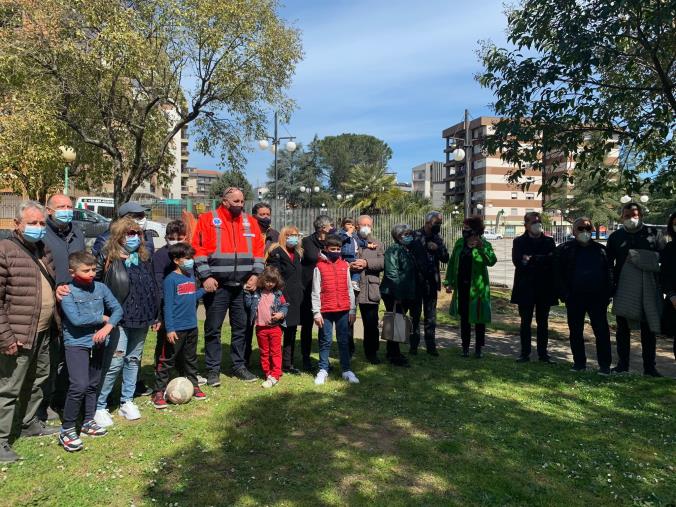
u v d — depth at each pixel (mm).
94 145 14680
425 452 3980
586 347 8055
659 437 4383
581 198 43938
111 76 12719
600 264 6305
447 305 12453
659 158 8711
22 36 12102
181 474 3592
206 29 13008
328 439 4215
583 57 7090
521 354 6875
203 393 5211
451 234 19141
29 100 11867
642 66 8289
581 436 4359
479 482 3527
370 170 42969
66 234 4578
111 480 3479
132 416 4574
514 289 6945
